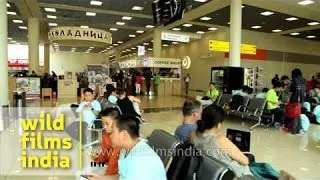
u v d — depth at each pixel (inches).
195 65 808.3
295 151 228.8
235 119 370.6
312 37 763.4
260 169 120.9
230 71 419.5
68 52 1475.1
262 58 715.4
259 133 295.3
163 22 346.3
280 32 701.9
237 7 422.6
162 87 780.0
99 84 619.2
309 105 365.7
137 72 811.4
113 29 751.1
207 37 748.0
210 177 78.8
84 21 645.9
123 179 77.0
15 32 896.9
